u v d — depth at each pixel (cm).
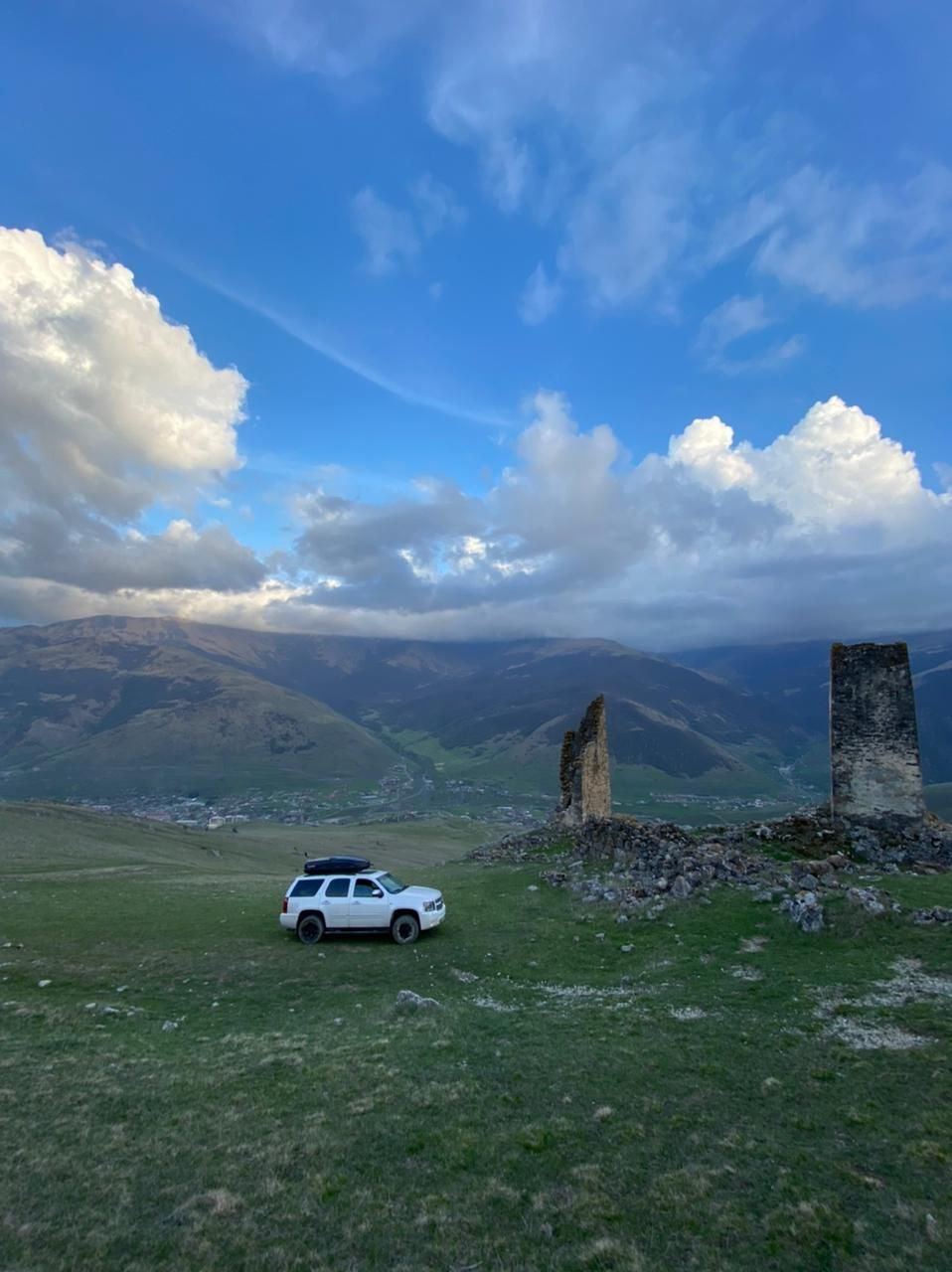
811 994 1580
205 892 3528
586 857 3453
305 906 2359
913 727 3159
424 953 2181
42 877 4134
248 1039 1475
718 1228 789
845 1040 1300
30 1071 1285
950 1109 1009
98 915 2784
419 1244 783
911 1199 817
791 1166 902
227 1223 823
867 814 3181
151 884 3856
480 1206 848
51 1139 1027
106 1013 1658
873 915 1991
